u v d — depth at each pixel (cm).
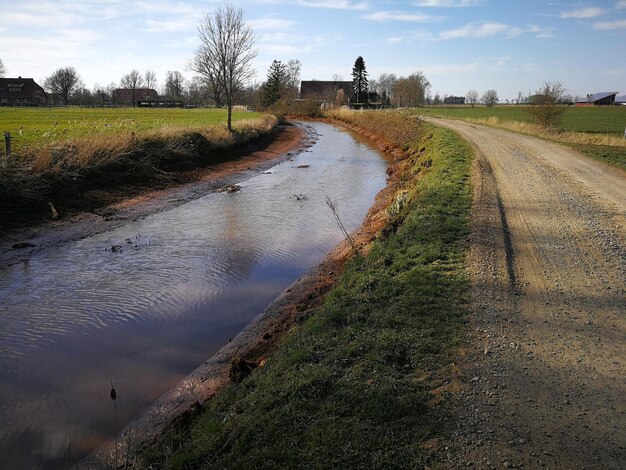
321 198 1723
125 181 1664
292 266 1023
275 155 2822
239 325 750
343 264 969
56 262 1012
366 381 450
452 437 376
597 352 501
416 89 10206
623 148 2512
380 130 4112
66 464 453
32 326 734
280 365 502
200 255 1079
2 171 1248
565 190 1361
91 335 711
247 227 1322
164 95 12200
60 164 1448
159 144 2033
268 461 358
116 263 1016
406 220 1022
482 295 632
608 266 754
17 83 10044
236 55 2991
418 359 487
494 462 348
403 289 651
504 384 443
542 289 660
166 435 473
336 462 351
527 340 524
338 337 541
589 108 8788
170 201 1596
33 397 559
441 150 2098
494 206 1116
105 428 505
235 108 8369
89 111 6512
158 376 606
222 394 508
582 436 375
